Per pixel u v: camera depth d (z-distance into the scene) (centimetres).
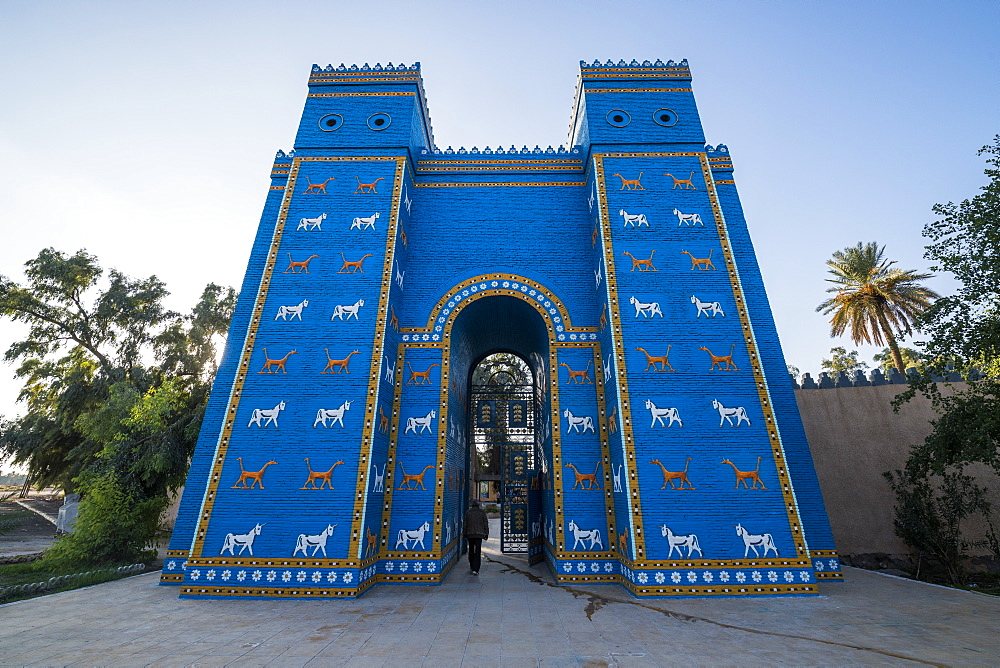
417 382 1050
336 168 1123
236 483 859
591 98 1192
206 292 2184
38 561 1095
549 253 1164
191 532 935
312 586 796
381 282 1014
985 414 868
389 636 590
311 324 977
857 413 1334
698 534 828
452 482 1098
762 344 1041
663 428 895
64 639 573
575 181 1239
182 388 1867
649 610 717
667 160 1124
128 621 657
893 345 2352
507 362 1720
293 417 904
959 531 1102
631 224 1060
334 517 837
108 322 2311
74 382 2030
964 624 638
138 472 1298
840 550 1233
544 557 1176
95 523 1119
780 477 859
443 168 1245
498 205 1214
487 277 1137
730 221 1132
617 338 962
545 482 1202
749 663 498
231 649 539
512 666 490
